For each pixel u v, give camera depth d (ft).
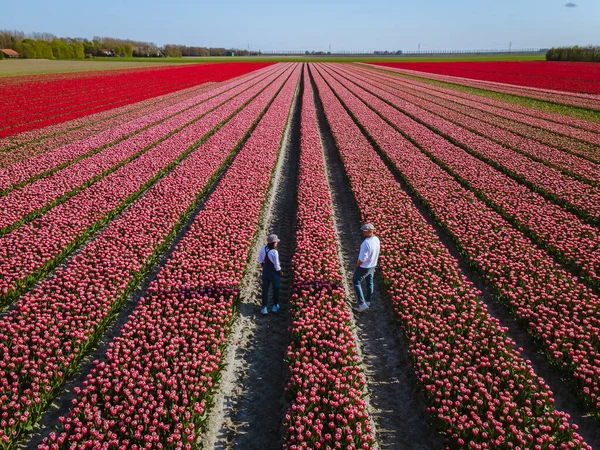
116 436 23.27
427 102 155.94
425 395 27.22
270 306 38.81
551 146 92.48
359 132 102.12
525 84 220.23
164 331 32.09
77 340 30.35
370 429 24.80
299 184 66.23
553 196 60.64
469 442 22.84
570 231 49.03
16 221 49.96
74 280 37.63
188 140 91.25
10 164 74.59
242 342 33.96
